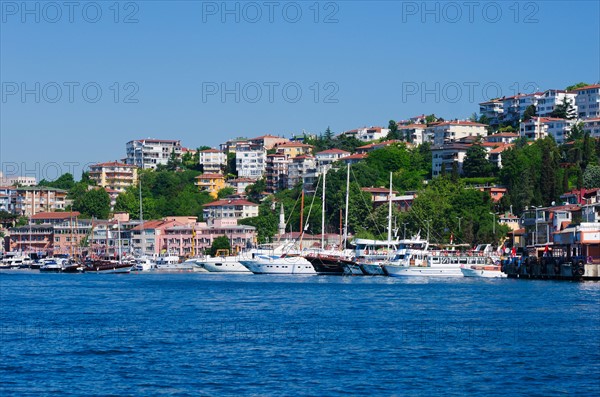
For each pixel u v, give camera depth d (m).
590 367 100.81
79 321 146.25
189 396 89.19
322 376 97.00
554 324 134.50
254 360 105.94
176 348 114.88
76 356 109.69
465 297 182.62
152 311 163.38
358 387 92.12
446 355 108.25
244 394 89.62
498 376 96.62
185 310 164.50
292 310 161.25
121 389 92.12
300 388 91.75
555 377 96.00
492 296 183.75
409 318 144.38
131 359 107.38
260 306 170.50
